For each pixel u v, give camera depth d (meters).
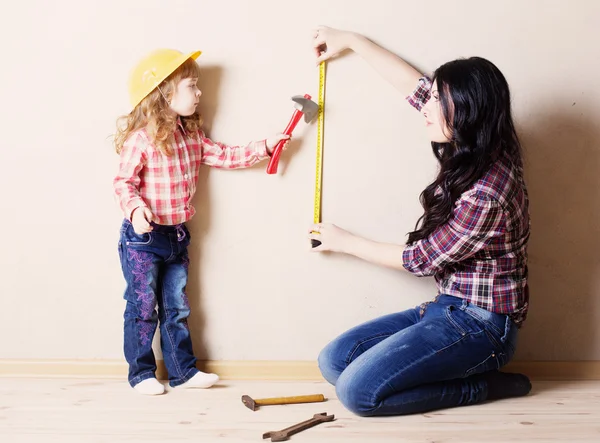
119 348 2.03
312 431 1.60
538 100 1.99
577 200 2.03
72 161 1.97
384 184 1.99
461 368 1.71
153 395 1.86
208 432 1.59
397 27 1.94
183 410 1.74
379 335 1.86
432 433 1.60
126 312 1.90
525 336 2.05
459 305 1.77
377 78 1.95
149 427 1.61
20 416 1.67
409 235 1.84
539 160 2.01
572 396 1.90
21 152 1.97
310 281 2.02
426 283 2.03
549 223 2.03
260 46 1.94
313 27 1.93
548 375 2.05
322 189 1.99
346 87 1.96
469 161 1.68
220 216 2.00
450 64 1.69
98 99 1.95
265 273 2.02
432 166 1.99
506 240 1.73
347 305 2.03
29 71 1.94
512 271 1.76
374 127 1.97
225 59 1.94
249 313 2.03
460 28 1.94
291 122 1.89
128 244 1.87
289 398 1.80
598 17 1.96
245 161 1.92
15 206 1.99
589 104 1.99
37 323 2.03
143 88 1.79
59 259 2.01
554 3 1.95
